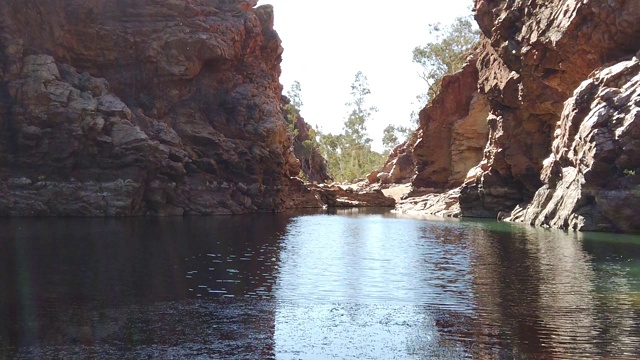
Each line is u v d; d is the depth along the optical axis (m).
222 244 29.64
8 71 48.12
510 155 52.03
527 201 51.25
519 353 11.99
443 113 73.38
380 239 33.47
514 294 17.59
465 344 12.67
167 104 57.72
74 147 47.47
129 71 56.94
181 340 12.81
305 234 36.19
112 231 34.69
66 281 18.86
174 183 52.75
